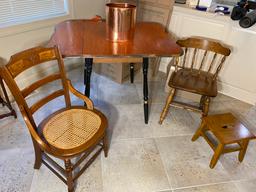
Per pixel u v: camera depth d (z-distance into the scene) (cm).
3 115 177
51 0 214
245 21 183
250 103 228
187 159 158
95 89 233
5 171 141
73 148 110
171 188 138
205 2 219
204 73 194
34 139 116
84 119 131
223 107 220
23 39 200
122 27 145
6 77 101
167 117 199
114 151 160
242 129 148
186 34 236
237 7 191
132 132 179
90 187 135
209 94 164
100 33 165
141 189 136
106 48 140
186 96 225
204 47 181
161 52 139
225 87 238
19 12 192
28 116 114
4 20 183
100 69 255
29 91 116
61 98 213
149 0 235
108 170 146
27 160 149
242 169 154
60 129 123
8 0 179
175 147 168
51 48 122
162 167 151
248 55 208
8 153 153
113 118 193
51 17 218
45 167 145
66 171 115
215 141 175
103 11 276
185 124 192
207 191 138
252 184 144
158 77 264
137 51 139
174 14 233
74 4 235
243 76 221
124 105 211
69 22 185
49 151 107
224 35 212
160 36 168
